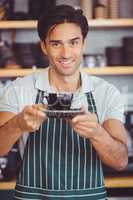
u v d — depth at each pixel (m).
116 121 1.67
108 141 1.54
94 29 3.38
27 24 3.05
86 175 1.66
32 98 1.72
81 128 1.47
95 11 3.08
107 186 2.94
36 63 3.09
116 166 1.63
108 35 3.39
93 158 1.67
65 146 1.67
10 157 2.92
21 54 3.07
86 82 1.73
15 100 1.71
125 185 2.95
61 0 3.08
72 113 1.49
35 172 1.67
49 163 1.66
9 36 3.34
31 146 1.68
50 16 1.57
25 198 1.67
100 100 1.71
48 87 1.72
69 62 1.60
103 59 3.12
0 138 1.59
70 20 1.56
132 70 3.06
